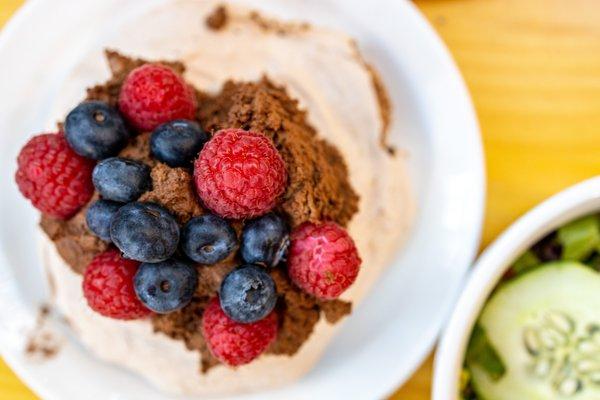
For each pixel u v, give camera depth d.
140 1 0.30
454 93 0.29
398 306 0.29
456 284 0.29
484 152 0.30
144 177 0.24
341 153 0.28
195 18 0.29
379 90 0.29
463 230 0.29
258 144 0.23
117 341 0.28
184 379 0.28
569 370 0.27
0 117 0.29
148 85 0.25
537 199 0.30
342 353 0.29
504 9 0.30
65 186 0.25
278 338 0.27
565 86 0.30
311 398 0.29
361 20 0.29
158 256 0.23
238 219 0.24
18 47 0.29
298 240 0.24
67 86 0.29
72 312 0.28
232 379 0.28
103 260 0.25
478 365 0.27
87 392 0.29
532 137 0.30
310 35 0.29
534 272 0.27
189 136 0.24
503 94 0.30
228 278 0.24
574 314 0.27
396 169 0.29
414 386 0.29
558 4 0.30
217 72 0.28
